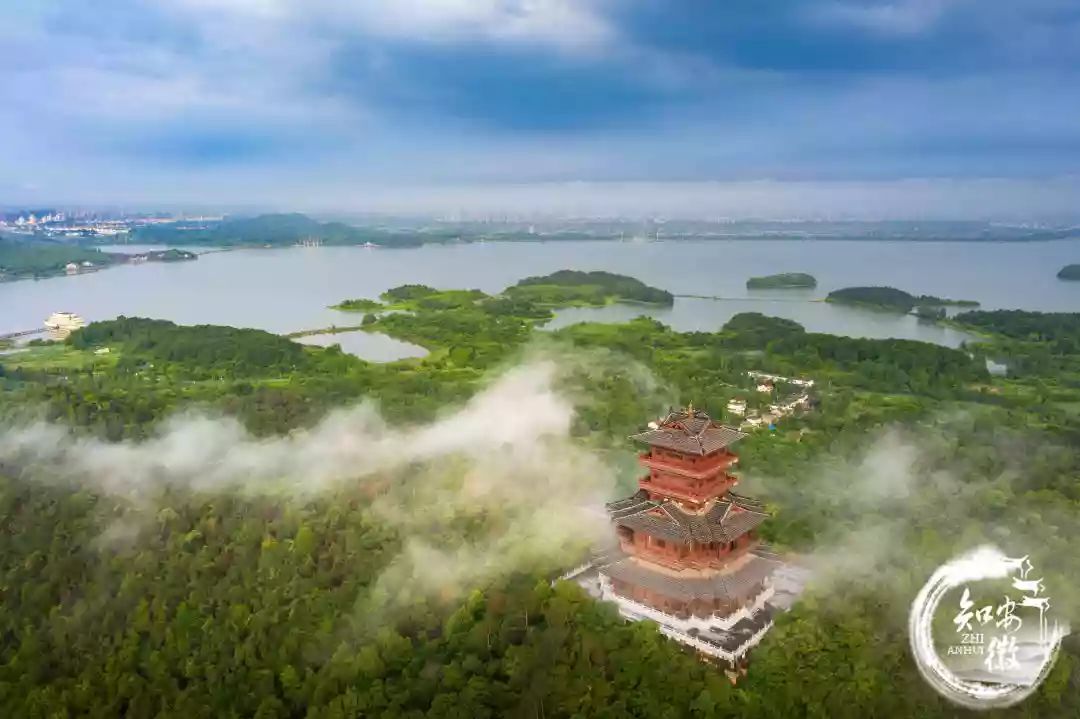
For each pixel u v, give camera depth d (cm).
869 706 7700
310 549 10894
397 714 7856
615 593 9469
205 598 10200
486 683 8019
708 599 8838
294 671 8731
